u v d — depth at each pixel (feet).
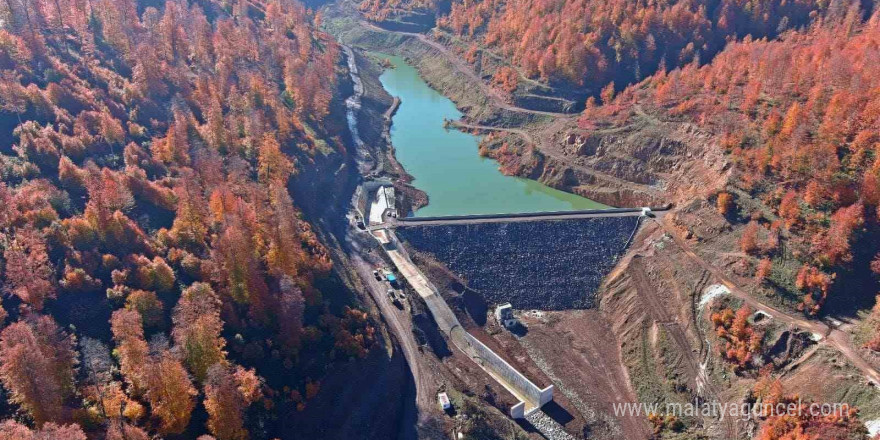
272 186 442.50
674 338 384.68
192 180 412.77
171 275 335.06
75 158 398.62
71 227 331.98
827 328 351.67
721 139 497.87
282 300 343.05
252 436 290.15
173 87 548.72
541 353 398.01
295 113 607.37
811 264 385.09
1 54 451.12
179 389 270.67
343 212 513.04
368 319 385.70
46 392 247.70
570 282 452.76
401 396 347.56
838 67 487.20
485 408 342.44
